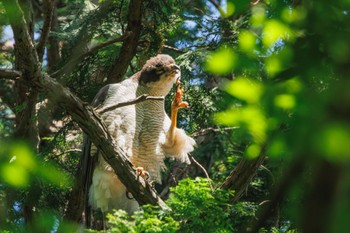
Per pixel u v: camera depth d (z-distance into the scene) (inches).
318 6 166.6
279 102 172.4
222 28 544.4
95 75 559.5
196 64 538.6
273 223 378.0
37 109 490.6
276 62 174.6
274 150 178.5
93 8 597.0
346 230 130.1
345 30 162.1
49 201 435.5
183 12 590.6
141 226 299.4
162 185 601.9
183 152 441.4
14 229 204.1
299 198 201.9
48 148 503.8
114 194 427.2
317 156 137.2
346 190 134.5
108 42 516.1
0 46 626.5
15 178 164.7
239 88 175.6
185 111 539.8
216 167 606.9
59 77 493.0
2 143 166.9
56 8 656.4
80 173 457.1
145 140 438.0
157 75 441.1
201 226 322.3
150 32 543.5
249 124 181.2
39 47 381.4
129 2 538.9
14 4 194.2
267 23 178.4
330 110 138.6
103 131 344.2
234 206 340.2
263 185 527.2
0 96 637.9
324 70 166.4
